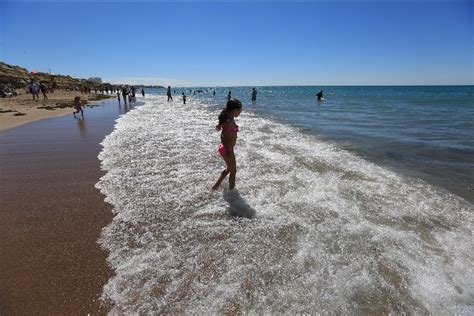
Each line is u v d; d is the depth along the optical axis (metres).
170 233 3.94
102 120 16.73
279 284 2.94
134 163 7.32
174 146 9.24
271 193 5.25
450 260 3.32
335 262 3.28
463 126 13.48
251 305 2.68
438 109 23.95
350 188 5.51
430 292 2.84
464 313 2.59
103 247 3.65
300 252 3.47
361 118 17.30
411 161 7.54
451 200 5.00
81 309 2.68
